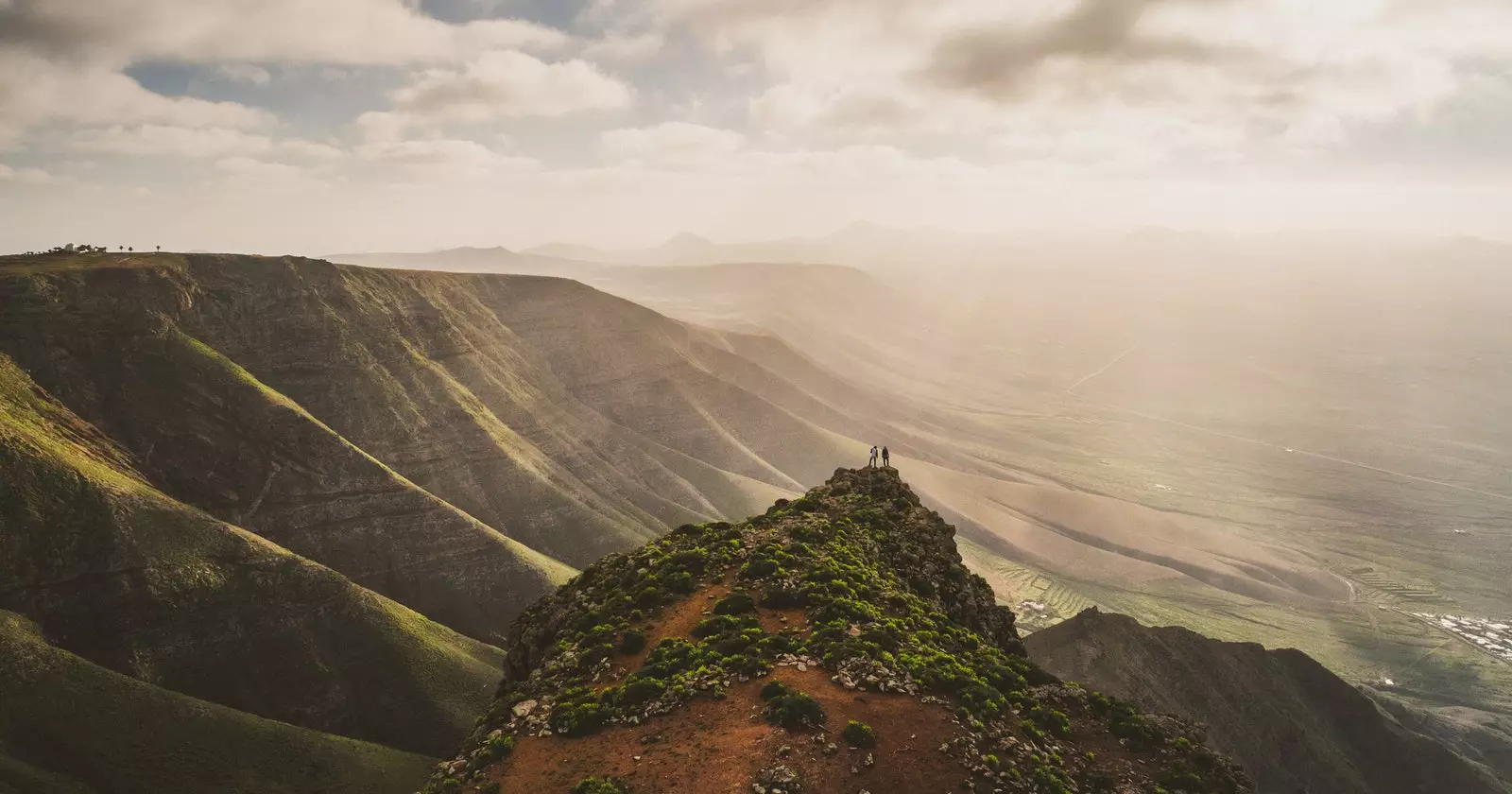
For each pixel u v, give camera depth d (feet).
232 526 418.92
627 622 160.04
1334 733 442.50
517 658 179.11
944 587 188.24
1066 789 111.86
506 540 547.08
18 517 352.49
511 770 120.06
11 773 266.36
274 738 322.14
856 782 105.50
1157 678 410.31
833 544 185.57
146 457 462.60
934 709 122.21
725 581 171.22
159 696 318.65
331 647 402.72
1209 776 125.80
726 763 110.32
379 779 322.75
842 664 132.05
